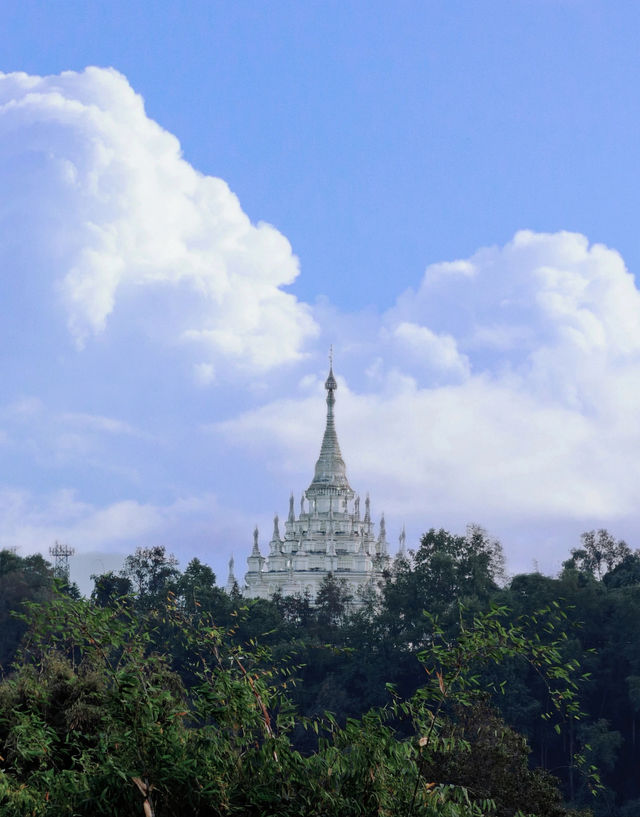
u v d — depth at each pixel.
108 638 43.34
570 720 153.25
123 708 38.34
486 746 61.78
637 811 140.50
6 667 179.25
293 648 168.12
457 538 192.38
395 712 42.44
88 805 37.78
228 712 39.31
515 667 149.25
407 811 38.94
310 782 38.06
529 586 169.75
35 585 196.12
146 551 196.62
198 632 46.59
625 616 160.88
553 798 63.28
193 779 37.59
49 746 44.44
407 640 168.25
